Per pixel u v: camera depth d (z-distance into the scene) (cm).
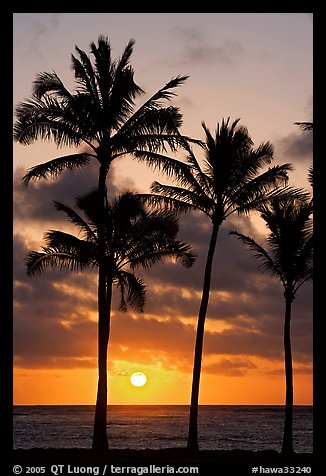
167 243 3328
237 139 3275
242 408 19938
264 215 3509
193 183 3241
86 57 3189
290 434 3403
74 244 3219
